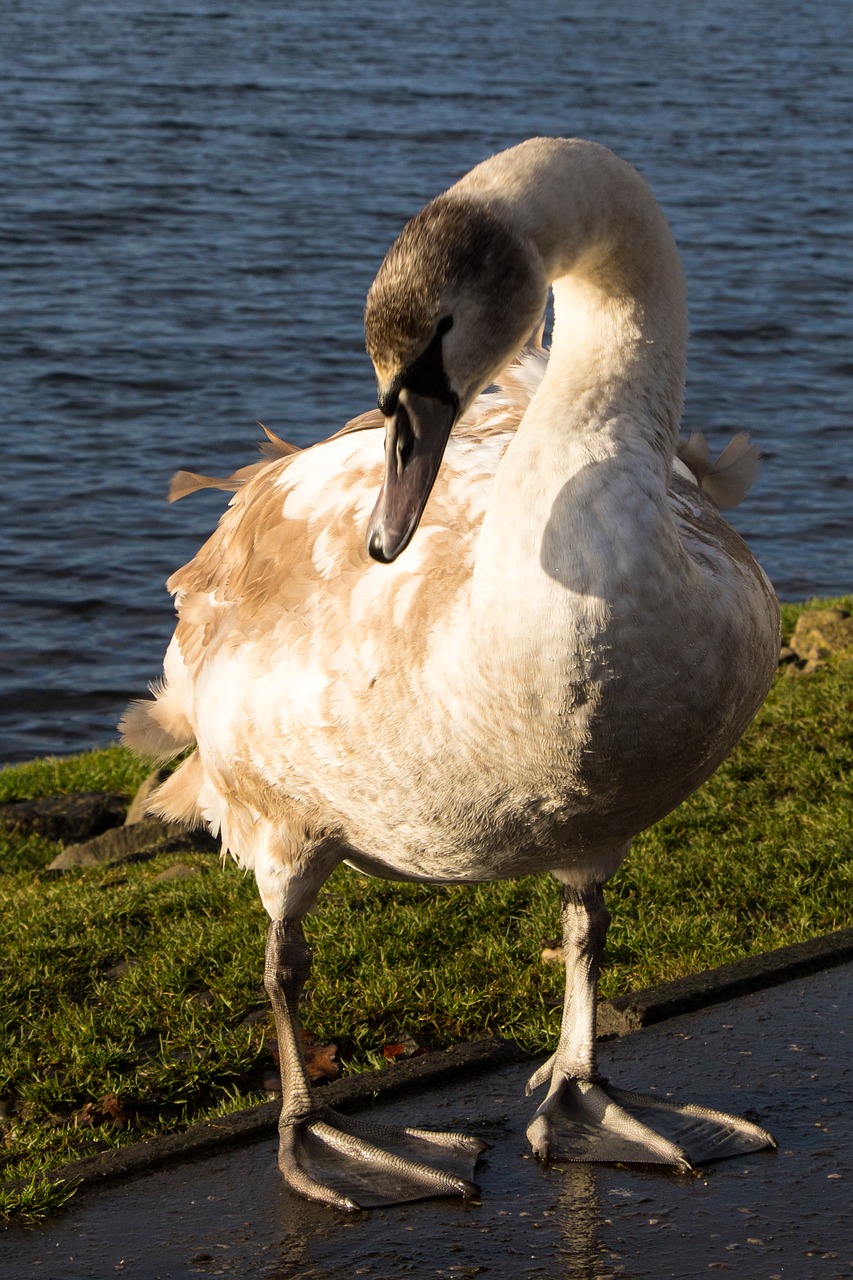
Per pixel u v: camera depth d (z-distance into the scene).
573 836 3.79
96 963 5.77
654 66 73.00
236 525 4.50
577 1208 3.91
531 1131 4.21
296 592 3.94
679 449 4.79
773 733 7.91
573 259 3.47
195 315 27.56
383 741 3.68
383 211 37.78
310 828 4.05
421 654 3.59
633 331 3.56
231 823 4.40
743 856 6.37
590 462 3.40
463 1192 3.97
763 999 5.00
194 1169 4.20
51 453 20.02
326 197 39.34
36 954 5.82
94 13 85.06
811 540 17.88
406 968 5.45
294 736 3.85
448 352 3.25
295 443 20.92
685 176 44.56
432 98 58.78
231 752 4.09
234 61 68.19
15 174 39.88
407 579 3.69
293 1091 4.18
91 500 18.34
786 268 33.62
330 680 3.75
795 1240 3.73
